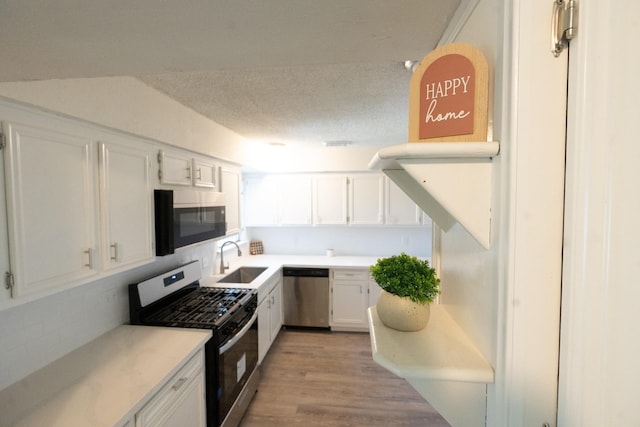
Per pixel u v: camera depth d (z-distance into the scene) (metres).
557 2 0.45
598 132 0.42
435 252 0.97
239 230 3.15
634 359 0.43
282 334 3.76
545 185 0.46
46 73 0.96
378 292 3.74
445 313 0.86
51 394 1.28
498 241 0.50
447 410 0.62
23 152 1.12
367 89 1.85
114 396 1.26
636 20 0.41
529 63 0.45
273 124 2.69
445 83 0.58
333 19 0.64
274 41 0.75
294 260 4.05
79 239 1.35
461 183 0.54
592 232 0.43
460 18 0.63
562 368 0.46
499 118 0.51
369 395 2.60
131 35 0.71
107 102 1.47
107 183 1.50
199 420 1.74
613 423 0.44
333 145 3.72
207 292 2.55
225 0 0.57
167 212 1.89
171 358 1.54
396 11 0.62
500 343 0.50
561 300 0.46
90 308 1.74
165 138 1.92
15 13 0.61
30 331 1.44
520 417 0.48
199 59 0.86
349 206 4.02
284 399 2.54
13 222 1.09
